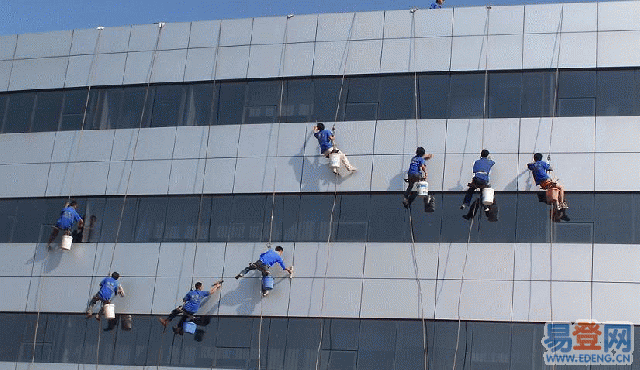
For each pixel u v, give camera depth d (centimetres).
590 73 3591
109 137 3931
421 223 3559
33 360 3744
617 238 3412
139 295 3709
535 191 3500
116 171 3878
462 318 3431
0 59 4153
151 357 3647
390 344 3462
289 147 3750
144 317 3694
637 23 3609
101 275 3772
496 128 3591
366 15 3825
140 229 3794
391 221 3588
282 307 3575
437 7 3984
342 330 3516
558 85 3597
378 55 3769
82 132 3966
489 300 3428
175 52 3969
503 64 3653
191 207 3775
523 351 3369
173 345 3644
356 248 3581
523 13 3691
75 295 3772
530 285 3419
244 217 3716
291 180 3709
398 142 3656
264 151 3769
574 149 3519
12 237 3909
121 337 3694
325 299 3547
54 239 3862
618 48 3591
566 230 3453
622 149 3491
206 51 3941
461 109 3641
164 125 3894
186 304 3584
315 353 3516
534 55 3638
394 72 3734
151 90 3956
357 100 3741
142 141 3894
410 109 3684
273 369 3534
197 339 3628
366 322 3506
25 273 3847
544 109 3581
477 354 3391
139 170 3859
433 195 3572
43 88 4066
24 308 3803
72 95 4034
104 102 3988
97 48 4062
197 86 3909
